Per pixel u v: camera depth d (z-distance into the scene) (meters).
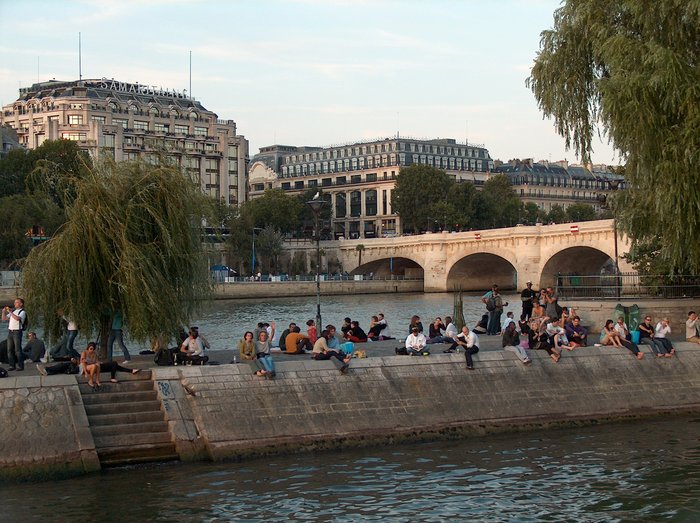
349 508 24.78
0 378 28.77
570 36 42.25
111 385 30.09
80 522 23.62
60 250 32.66
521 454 30.38
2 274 100.88
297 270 169.62
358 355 35.09
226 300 131.25
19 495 25.78
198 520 23.83
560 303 48.03
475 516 24.22
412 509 24.73
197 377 30.67
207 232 40.38
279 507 24.81
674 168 36.97
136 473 27.81
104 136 180.88
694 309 45.88
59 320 33.84
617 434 33.25
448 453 30.52
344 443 30.92
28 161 131.62
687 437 32.62
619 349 37.44
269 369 31.27
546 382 35.16
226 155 199.88
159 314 32.78
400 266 181.25
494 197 197.50
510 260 137.62
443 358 34.41
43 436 27.64
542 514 24.39
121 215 33.44
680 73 37.03
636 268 53.06
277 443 30.02
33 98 191.00
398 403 32.44
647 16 38.72
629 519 23.97
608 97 37.75
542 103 43.19
